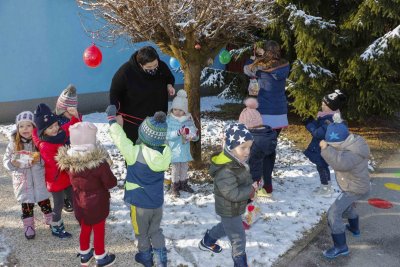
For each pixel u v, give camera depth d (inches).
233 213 132.1
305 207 192.5
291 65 322.7
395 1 263.3
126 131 186.9
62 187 151.3
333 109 188.5
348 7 303.0
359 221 181.9
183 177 201.6
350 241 165.8
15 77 326.3
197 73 216.2
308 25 274.7
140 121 183.5
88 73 364.2
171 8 182.9
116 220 176.4
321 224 178.4
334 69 311.9
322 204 196.2
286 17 297.1
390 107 291.7
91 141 133.3
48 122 142.9
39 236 162.4
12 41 319.0
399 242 165.3
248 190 131.6
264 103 205.8
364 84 294.5
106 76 375.2
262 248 157.6
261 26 216.2
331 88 306.0
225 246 158.1
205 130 317.4
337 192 210.2
